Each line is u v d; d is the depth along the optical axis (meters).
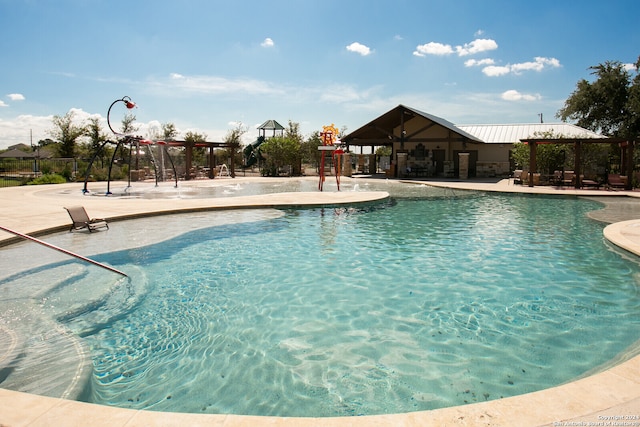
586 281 6.54
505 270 7.15
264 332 4.82
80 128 39.88
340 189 21.73
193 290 6.16
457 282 6.55
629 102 31.53
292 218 12.15
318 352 4.35
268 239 9.47
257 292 6.12
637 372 2.98
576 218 12.45
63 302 5.57
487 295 5.97
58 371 3.80
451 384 3.72
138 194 18.41
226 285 6.41
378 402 3.47
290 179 28.97
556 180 21.25
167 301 5.71
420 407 3.39
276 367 4.05
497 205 15.23
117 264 7.36
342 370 3.99
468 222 11.77
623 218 12.08
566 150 25.05
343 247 8.80
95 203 13.81
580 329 4.82
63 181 25.17
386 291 6.17
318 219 12.06
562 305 5.57
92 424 2.44
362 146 36.16
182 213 12.55
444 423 2.41
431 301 5.76
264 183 26.38
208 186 23.42
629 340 4.53
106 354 4.29
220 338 4.66
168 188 21.75
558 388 2.78
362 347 4.45
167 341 4.58
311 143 39.06
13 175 33.03
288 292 6.13
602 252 8.33
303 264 7.54
